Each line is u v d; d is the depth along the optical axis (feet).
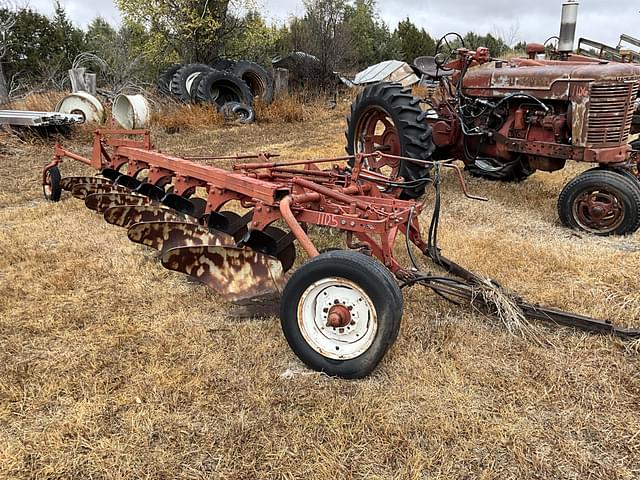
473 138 21.40
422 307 12.03
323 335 9.79
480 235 16.72
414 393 9.17
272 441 8.15
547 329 11.10
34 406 8.86
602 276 13.61
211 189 13.16
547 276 13.71
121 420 8.57
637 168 19.88
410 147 19.84
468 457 7.87
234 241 13.32
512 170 23.13
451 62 22.12
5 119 31.58
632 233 16.51
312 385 9.43
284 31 70.59
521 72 19.06
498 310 11.09
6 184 23.22
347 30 66.08
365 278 9.02
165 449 8.01
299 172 14.39
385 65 71.56
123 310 12.03
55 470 7.57
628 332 10.50
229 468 7.67
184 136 39.27
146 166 16.69
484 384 9.45
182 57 61.72
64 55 79.56
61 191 20.97
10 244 15.76
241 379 9.60
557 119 18.11
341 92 66.49
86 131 34.94
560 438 8.21
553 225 17.87
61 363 10.02
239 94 50.29
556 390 9.29
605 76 16.76
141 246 15.75
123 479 7.47
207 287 13.16
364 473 7.57
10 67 75.51
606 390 9.30
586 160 17.38
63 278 13.51
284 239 12.80
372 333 9.18
